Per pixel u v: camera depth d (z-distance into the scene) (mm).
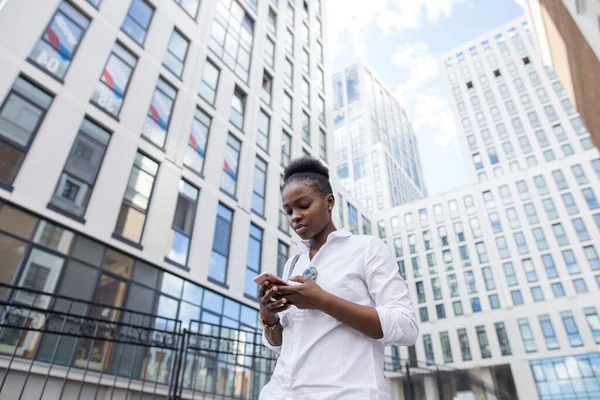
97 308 9453
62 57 10945
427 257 47781
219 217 14703
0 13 9727
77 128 10625
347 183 77938
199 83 15891
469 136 55438
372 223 39719
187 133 14375
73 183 10133
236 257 14617
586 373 35438
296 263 1802
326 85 28984
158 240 11797
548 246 41844
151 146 12688
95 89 11539
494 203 46844
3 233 8344
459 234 47188
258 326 14266
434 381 16484
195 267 12734
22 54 9906
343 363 1268
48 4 10914
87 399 8234
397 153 91875
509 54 59188
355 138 83188
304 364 1301
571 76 8070
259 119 19172
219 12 18688
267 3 23391
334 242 1593
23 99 9688
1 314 7535
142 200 11859
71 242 9539
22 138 9406
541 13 9008
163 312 11125
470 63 62031
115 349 9055
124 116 12133
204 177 14570
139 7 14188
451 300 44125
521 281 41562
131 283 10578
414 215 51062
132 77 12914
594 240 39969
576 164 44688
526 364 37906
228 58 18359
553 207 43500
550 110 50625
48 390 7707
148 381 9359
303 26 28484
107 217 10547
